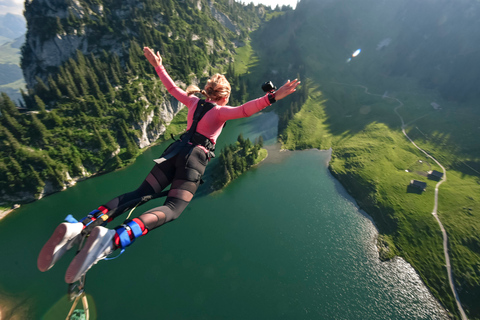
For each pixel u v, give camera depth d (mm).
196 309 50625
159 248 64250
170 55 151625
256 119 142250
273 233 69750
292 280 57188
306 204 81438
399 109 142625
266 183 91875
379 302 53031
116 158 100188
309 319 49750
